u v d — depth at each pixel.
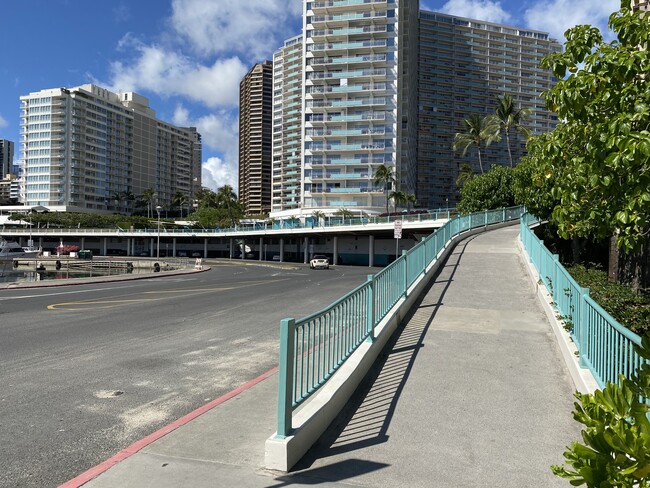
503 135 133.00
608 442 1.97
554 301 9.45
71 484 3.72
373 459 4.16
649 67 4.44
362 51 93.19
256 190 183.38
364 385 6.17
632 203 4.50
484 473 3.93
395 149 90.69
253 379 6.88
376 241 68.00
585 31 5.36
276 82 147.50
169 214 178.38
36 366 7.65
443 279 14.95
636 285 11.90
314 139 94.00
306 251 73.25
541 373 6.65
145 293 20.03
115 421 5.30
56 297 18.45
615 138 4.15
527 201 21.31
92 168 161.12
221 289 21.77
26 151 156.00
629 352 4.05
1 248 76.44
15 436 4.87
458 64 133.25
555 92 5.34
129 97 182.50
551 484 3.77
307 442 4.32
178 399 6.05
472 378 6.44
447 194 131.12
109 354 8.48
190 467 3.98
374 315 7.42
